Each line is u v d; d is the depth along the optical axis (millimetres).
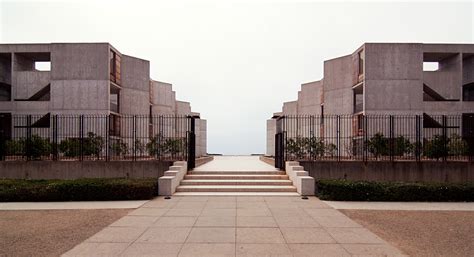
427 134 24734
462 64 27578
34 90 26141
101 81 24859
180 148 18547
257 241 6332
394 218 8430
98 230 7156
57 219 8250
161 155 18344
